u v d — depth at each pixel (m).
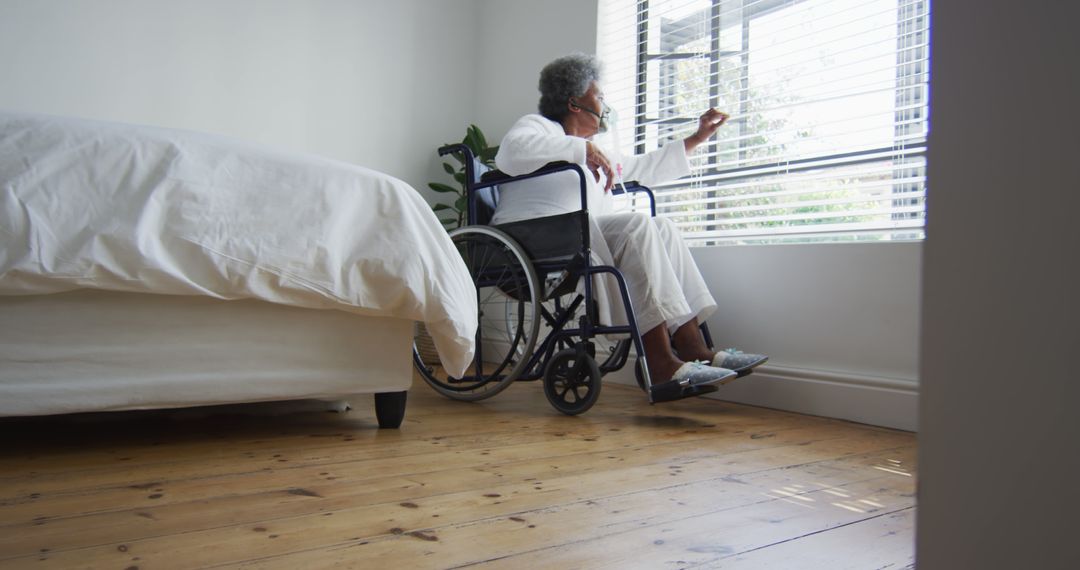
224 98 3.07
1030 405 0.39
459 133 3.72
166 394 1.35
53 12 2.72
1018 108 0.40
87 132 1.26
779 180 2.33
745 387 2.29
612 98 3.02
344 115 3.37
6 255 1.13
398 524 0.95
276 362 1.48
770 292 2.27
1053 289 0.39
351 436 1.58
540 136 2.10
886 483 1.28
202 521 0.94
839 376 2.03
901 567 0.85
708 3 2.69
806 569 0.83
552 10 3.28
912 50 2.07
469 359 1.62
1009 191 0.40
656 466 1.36
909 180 2.00
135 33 2.88
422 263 1.54
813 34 2.26
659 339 1.98
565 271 1.96
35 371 1.23
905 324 1.93
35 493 1.05
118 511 0.98
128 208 1.24
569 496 1.12
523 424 1.80
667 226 2.17
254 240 1.35
